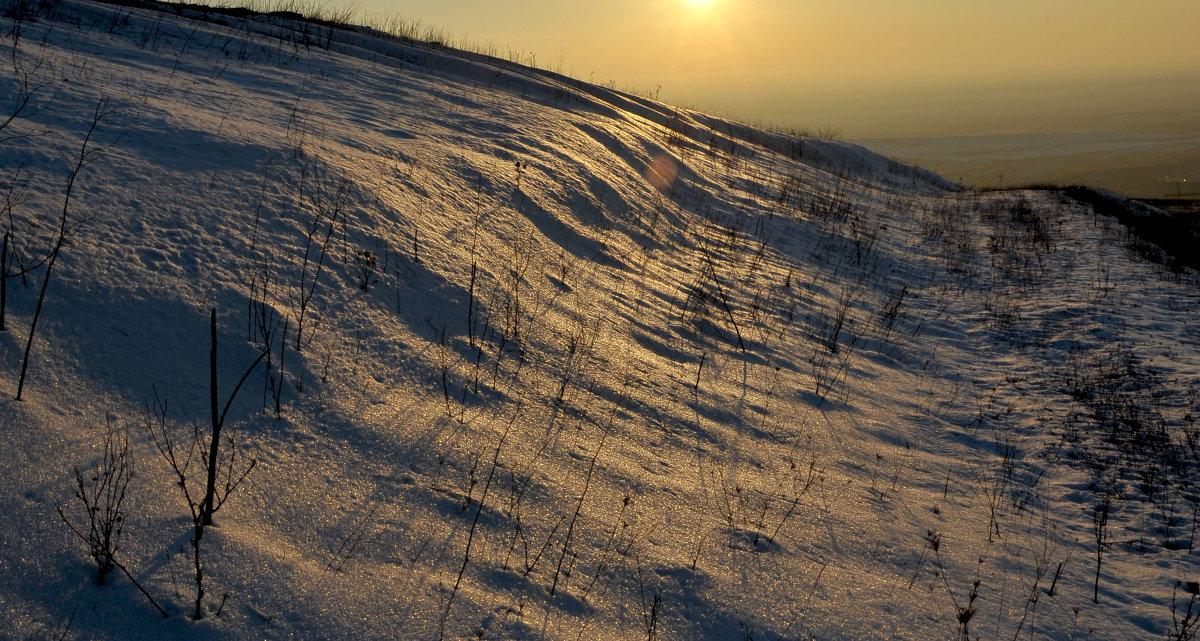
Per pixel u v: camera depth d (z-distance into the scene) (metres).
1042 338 10.23
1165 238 17.80
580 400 5.43
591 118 16.42
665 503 4.36
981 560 4.52
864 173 28.03
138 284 4.75
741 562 3.90
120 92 7.69
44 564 2.77
